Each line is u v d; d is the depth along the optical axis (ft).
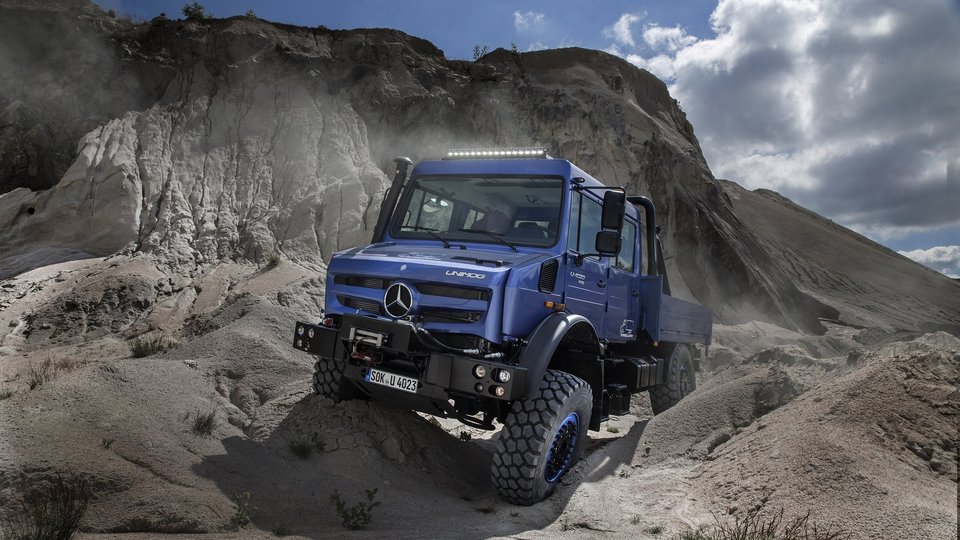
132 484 14.43
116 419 17.33
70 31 119.96
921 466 16.40
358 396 21.38
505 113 130.11
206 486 15.34
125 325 60.54
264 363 26.40
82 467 14.38
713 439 21.77
